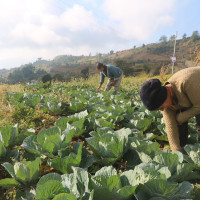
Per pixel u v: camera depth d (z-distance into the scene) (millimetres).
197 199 1813
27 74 138250
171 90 2279
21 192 1948
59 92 8289
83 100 5570
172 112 2570
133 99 7203
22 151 2863
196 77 2123
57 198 1286
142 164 1792
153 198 1482
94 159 2301
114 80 7816
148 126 3752
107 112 4105
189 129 3314
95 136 2705
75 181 1461
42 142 2633
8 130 2768
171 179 1787
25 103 5414
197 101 2168
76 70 93750
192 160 2252
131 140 2533
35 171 2027
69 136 2527
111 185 1442
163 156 1939
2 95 6605
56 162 2064
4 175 2404
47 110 5027
